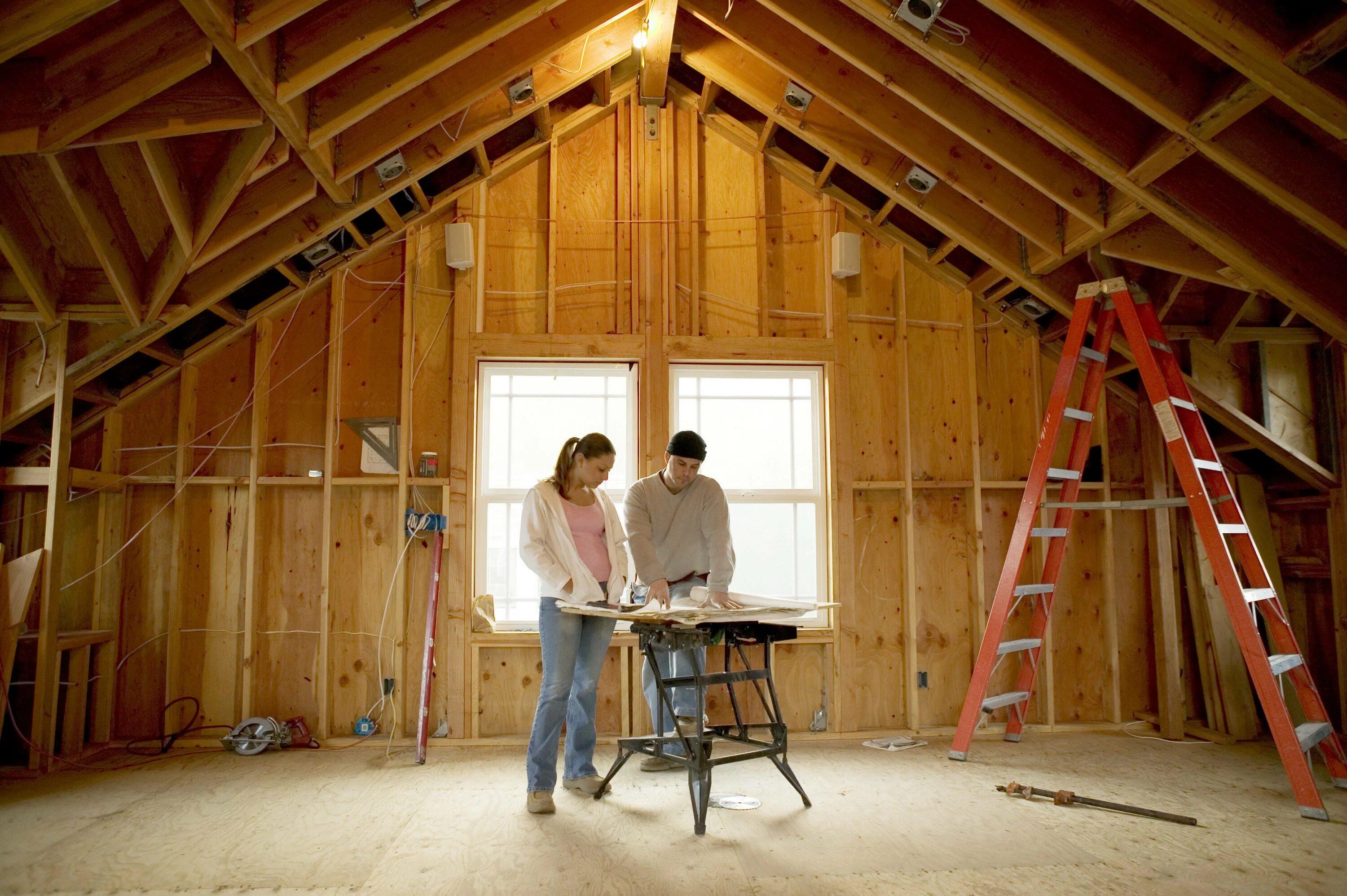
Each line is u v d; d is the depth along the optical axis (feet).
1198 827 10.02
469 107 13.75
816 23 12.64
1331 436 14.56
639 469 14.94
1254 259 11.46
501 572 15.14
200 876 8.54
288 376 14.98
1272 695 10.74
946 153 13.52
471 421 14.76
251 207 12.17
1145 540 16.03
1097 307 14.47
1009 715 15.33
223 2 8.82
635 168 15.70
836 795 11.34
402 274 15.29
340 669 14.55
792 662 15.06
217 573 14.57
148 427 14.67
